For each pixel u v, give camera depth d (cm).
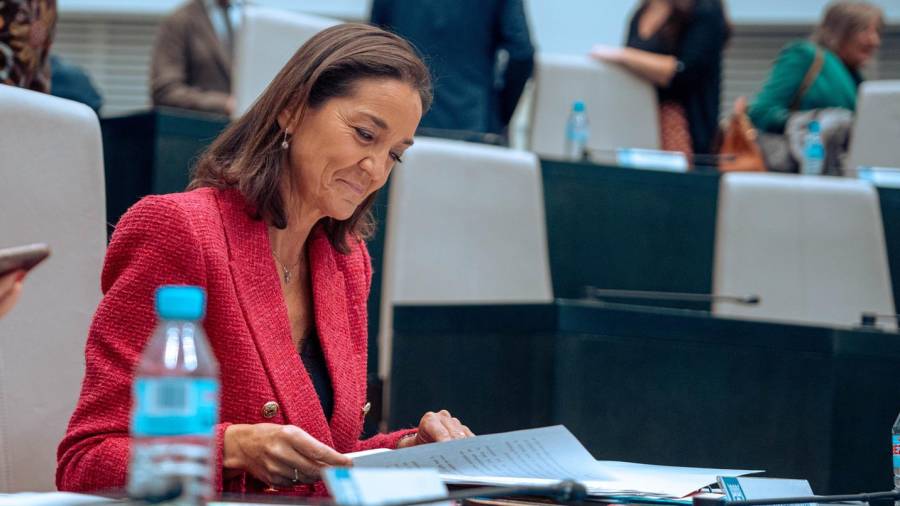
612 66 1238
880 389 682
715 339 672
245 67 983
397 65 455
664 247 1099
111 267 441
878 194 1070
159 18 1961
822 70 1226
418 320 725
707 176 1107
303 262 502
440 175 912
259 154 461
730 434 669
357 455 404
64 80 1171
